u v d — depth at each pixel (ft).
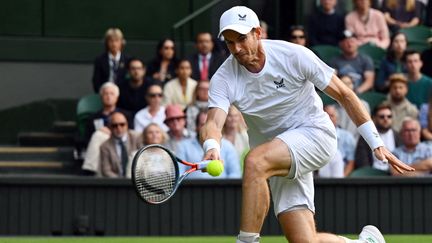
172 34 103.35
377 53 99.60
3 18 106.11
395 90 89.81
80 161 90.94
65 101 105.81
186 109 87.40
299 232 46.24
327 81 44.21
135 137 83.10
